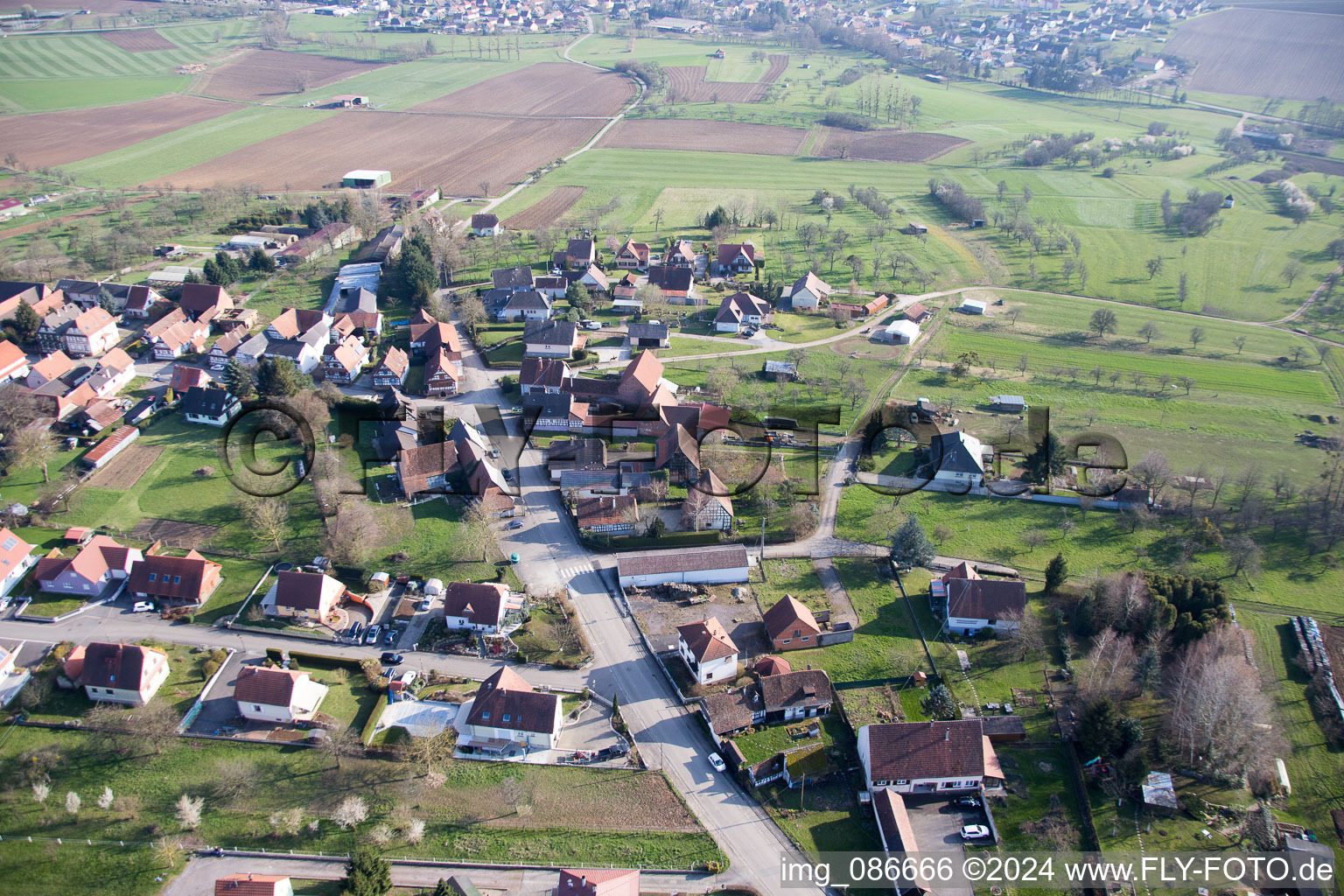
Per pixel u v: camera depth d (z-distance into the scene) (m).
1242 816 98.88
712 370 188.50
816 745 106.94
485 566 136.12
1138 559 140.62
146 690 110.00
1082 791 101.06
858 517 149.38
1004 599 123.94
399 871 91.50
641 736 108.62
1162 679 115.88
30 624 121.62
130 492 149.62
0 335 195.88
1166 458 163.38
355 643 121.00
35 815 95.94
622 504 144.12
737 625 126.19
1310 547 145.12
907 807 99.88
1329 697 113.88
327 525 140.50
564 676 116.94
